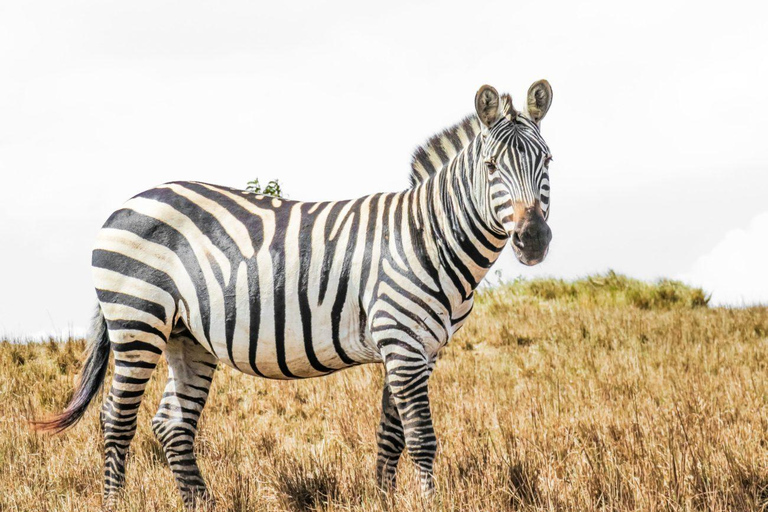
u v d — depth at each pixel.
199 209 9.84
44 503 9.36
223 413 14.92
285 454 11.16
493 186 8.37
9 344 19.19
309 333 9.16
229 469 10.51
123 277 9.77
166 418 10.09
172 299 9.73
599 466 9.30
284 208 9.72
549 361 17.84
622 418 12.09
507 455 9.80
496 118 8.56
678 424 10.86
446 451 10.98
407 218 9.05
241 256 9.38
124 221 9.98
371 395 14.78
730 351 18.56
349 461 10.80
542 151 8.38
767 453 9.98
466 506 8.15
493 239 8.82
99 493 10.06
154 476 10.53
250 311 9.27
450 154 9.53
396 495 8.40
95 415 13.99
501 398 14.65
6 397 15.51
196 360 10.36
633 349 18.88
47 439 12.58
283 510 9.05
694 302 28.62
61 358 18.12
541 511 8.09
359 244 9.10
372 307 8.85
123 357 9.79
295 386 16.25
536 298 27.77
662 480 8.75
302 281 9.16
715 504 8.01
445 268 8.83
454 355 19.00
